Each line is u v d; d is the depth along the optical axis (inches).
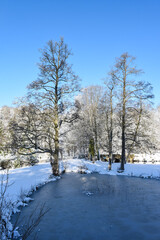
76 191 474.3
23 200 371.2
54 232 245.1
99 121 1188.5
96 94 1188.5
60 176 705.6
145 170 775.7
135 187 510.3
